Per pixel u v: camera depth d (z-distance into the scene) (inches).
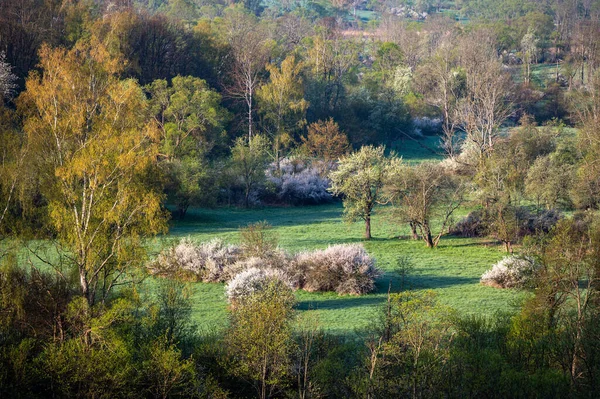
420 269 2659.9
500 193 3016.7
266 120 5477.4
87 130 1547.7
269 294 1378.0
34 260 1900.8
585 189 3154.5
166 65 5605.3
